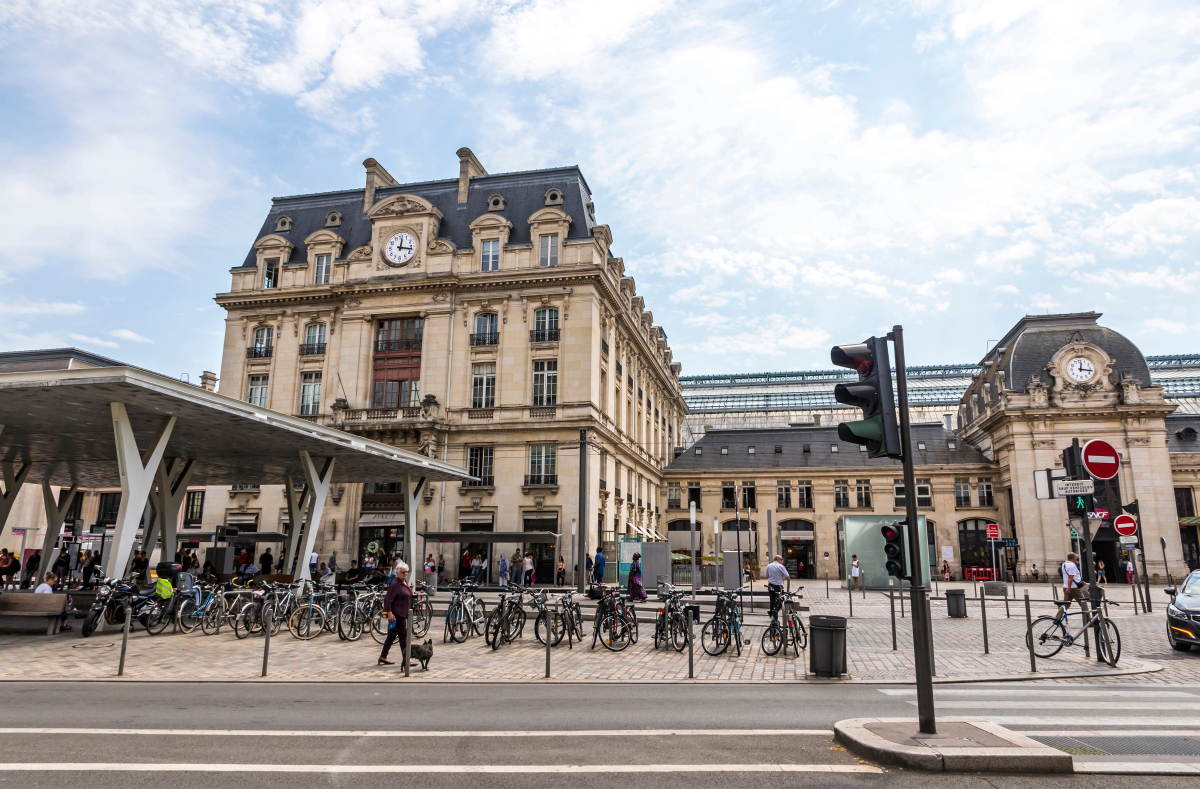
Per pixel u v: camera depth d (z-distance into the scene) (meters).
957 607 23.73
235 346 48.50
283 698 10.68
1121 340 55.72
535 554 41.38
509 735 8.26
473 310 44.97
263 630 18.41
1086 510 16.41
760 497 61.78
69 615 20.19
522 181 48.44
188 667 13.45
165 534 26.81
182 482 27.61
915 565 7.98
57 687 11.41
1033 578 51.75
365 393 45.28
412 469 29.77
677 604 17.12
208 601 18.23
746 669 13.84
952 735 7.56
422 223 46.53
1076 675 12.97
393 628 13.91
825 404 82.81
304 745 7.74
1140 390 53.16
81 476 32.22
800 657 15.27
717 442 66.25
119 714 9.31
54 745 7.66
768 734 8.32
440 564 41.50
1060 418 53.66
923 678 7.74
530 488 41.72
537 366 43.84
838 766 6.99
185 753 7.37
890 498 59.81
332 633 18.56
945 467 58.94
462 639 17.75
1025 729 8.63
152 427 21.12
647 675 13.19
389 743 7.85
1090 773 6.81
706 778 6.62
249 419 19.66
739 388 88.25
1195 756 7.36
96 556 33.19
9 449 25.17
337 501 43.41
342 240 48.84
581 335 43.16
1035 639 16.12
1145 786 6.49
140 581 18.55
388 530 43.31
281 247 49.78
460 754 7.41
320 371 46.81
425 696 10.99
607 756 7.36
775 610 16.11
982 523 57.91
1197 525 54.16
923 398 83.81
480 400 44.19
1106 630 14.12
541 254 44.94
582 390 42.41
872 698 10.83
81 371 15.94
